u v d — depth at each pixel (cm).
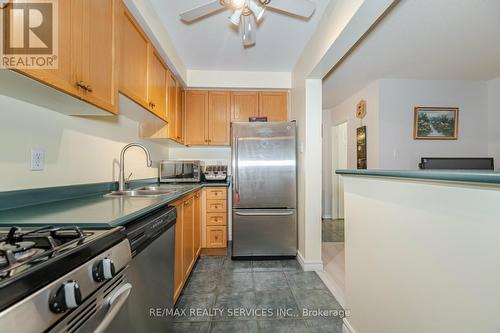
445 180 72
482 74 314
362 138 361
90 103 114
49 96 104
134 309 98
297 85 279
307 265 242
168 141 279
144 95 178
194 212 241
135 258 100
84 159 159
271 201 271
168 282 139
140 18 163
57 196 135
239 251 270
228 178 345
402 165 328
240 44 241
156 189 213
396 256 102
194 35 224
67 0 96
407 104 329
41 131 124
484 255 67
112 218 92
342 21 157
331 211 477
